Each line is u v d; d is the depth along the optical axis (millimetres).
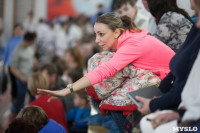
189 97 1315
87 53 4316
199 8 1323
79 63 4352
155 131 1430
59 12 11617
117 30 1762
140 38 1718
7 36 12719
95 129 2646
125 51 1688
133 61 1763
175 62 1450
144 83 1737
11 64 5184
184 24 1974
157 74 1772
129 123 1621
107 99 1824
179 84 1404
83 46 4387
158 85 1734
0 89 5309
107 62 1676
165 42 2033
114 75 1801
